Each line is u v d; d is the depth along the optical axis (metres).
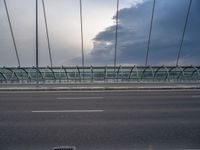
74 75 23.30
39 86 17.06
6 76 22.73
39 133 5.55
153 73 23.30
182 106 9.25
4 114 7.73
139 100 10.90
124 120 6.86
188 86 16.89
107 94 13.45
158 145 4.69
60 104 9.78
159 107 9.02
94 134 5.46
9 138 5.16
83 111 8.23
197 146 4.62
